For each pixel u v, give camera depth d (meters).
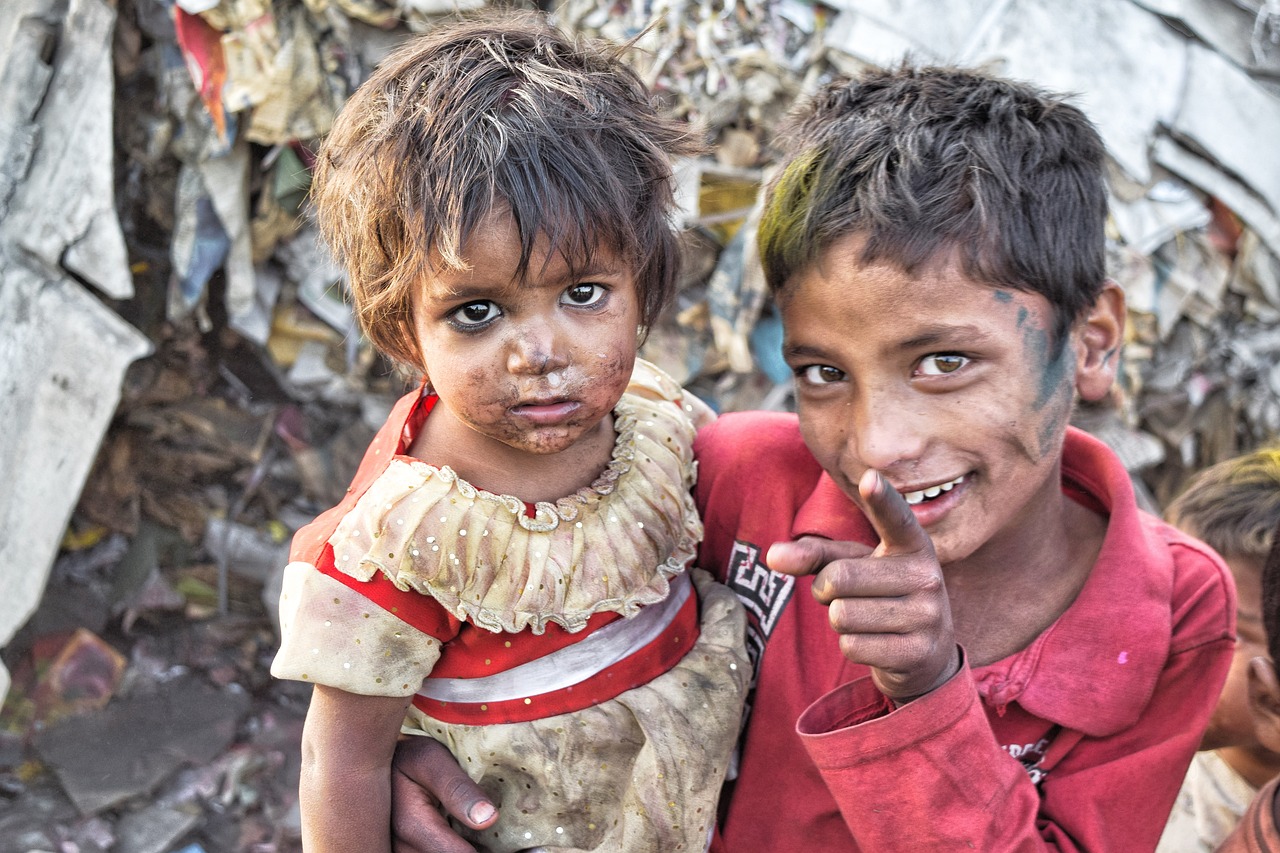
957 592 1.10
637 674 1.00
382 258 0.89
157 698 2.65
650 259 0.92
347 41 2.31
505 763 0.99
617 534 0.98
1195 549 1.15
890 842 0.94
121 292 2.34
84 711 2.60
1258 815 1.11
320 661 0.91
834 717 0.98
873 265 0.89
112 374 2.35
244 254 2.48
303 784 0.95
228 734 2.60
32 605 2.34
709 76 2.32
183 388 2.75
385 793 0.96
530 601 0.94
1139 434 2.73
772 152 2.39
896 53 2.33
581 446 1.01
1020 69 2.38
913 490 0.94
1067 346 0.97
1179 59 2.50
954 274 0.89
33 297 2.30
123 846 2.33
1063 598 1.10
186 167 2.41
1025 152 0.96
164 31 2.34
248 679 2.76
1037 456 0.97
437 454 0.97
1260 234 2.56
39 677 2.62
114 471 2.77
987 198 0.90
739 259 2.42
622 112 0.92
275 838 2.43
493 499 0.94
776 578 1.13
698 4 2.33
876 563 0.85
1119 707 1.04
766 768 1.11
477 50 0.92
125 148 2.47
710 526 1.19
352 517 0.93
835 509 1.09
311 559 0.93
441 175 0.83
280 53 2.25
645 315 0.97
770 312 2.56
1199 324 2.68
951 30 2.38
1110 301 1.04
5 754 2.49
